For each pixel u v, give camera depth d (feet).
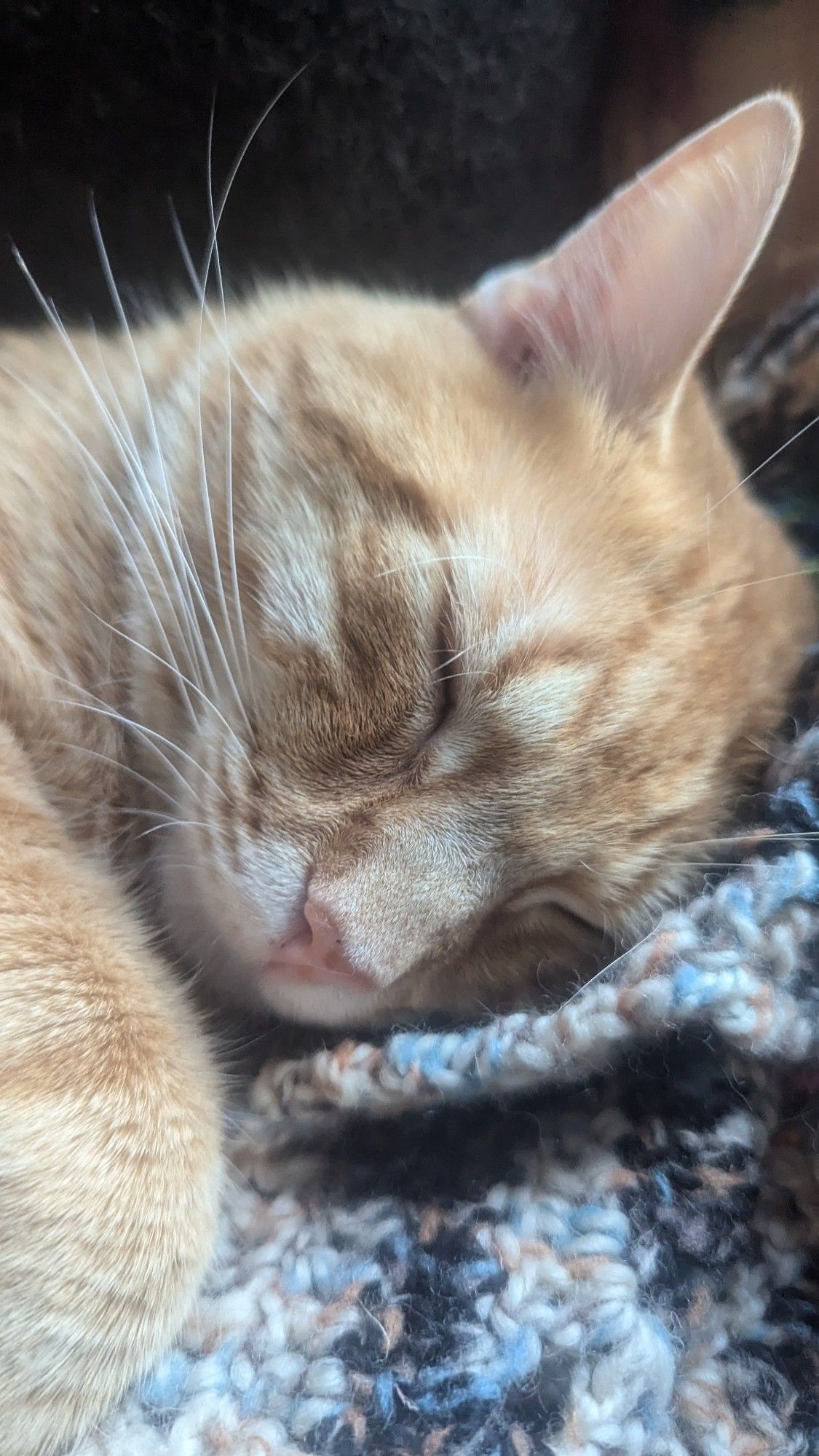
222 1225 0.45
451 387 0.57
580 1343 0.38
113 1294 0.39
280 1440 0.37
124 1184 0.40
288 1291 0.42
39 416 0.58
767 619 0.61
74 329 0.74
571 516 0.55
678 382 0.58
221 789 0.53
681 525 0.58
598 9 0.76
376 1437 0.37
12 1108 0.39
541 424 0.57
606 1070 0.44
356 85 0.73
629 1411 0.37
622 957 0.46
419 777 0.53
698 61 0.75
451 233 0.83
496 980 0.57
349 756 0.52
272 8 0.68
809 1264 0.41
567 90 0.78
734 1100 0.45
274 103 0.68
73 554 0.55
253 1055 0.55
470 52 0.74
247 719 0.52
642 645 0.55
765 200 0.52
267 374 0.57
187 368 0.60
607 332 0.58
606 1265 0.40
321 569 0.52
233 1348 0.40
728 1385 0.38
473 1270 0.41
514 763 0.53
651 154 0.80
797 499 0.73
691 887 0.55
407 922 0.52
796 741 0.53
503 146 0.80
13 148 0.70
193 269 0.65
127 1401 0.40
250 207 0.77
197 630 0.52
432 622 0.52
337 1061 0.46
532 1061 0.41
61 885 0.47
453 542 0.52
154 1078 0.44
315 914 0.51
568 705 0.53
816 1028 0.40
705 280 0.55
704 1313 0.40
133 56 0.68
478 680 0.52
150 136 0.72
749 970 0.41
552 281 0.58
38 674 0.52
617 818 0.55
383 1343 0.39
